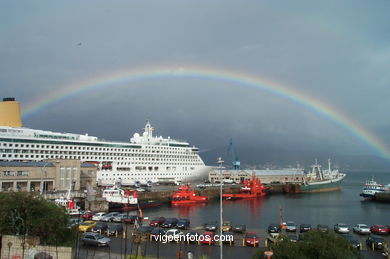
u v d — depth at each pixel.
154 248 57.72
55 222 43.78
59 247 41.50
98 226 69.81
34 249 41.53
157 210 137.38
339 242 36.19
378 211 141.38
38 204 44.72
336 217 123.75
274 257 36.19
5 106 161.75
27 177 128.75
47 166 134.25
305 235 38.69
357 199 193.62
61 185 136.88
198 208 145.00
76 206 104.31
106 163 187.88
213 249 58.00
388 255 54.00
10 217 43.12
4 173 123.00
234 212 133.75
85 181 153.62
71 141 173.25
